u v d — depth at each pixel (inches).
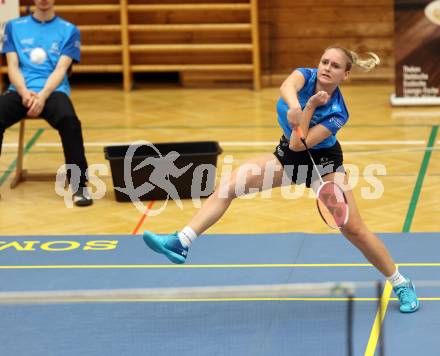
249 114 552.7
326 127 263.1
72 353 252.7
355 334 261.7
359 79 630.5
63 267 325.1
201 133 509.0
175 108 573.0
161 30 631.8
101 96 612.7
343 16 621.9
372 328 266.2
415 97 561.9
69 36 422.3
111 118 549.6
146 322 272.7
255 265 322.7
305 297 290.2
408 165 442.6
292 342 254.1
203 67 623.5
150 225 371.9
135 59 641.0
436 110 550.9
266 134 503.8
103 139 501.0
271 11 624.4
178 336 261.9
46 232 365.4
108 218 382.0
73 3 634.8
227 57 636.1
